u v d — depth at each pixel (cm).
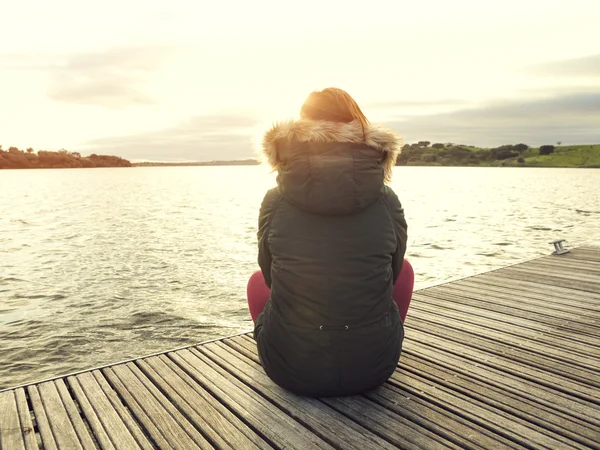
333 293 206
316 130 197
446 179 10894
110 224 2338
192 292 980
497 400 239
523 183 8375
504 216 2603
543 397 242
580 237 1755
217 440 207
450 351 306
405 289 258
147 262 1310
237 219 2584
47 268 1242
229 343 322
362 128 203
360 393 245
